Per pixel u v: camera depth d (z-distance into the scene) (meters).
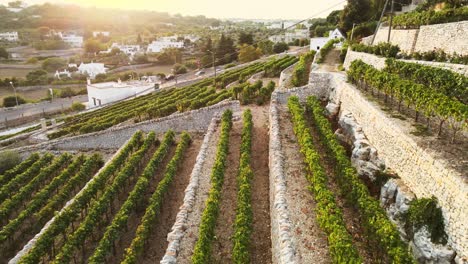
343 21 64.06
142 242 17.48
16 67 122.50
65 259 17.45
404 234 13.02
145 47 160.75
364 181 16.86
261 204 18.27
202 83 56.09
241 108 33.53
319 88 28.53
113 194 22.89
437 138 14.16
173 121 35.44
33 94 90.00
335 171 17.45
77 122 49.88
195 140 32.50
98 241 20.66
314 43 62.94
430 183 12.55
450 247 11.08
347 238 11.59
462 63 19.41
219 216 17.61
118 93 69.44
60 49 170.38
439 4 34.03
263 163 22.62
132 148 31.69
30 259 17.55
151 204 20.31
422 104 15.38
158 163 27.38
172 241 15.60
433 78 17.05
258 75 48.88
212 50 94.12
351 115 21.58
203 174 21.56
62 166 33.03
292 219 14.19
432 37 24.92
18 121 63.50
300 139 20.28
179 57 129.25
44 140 43.59
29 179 30.77
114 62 132.25
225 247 15.49
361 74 22.50
